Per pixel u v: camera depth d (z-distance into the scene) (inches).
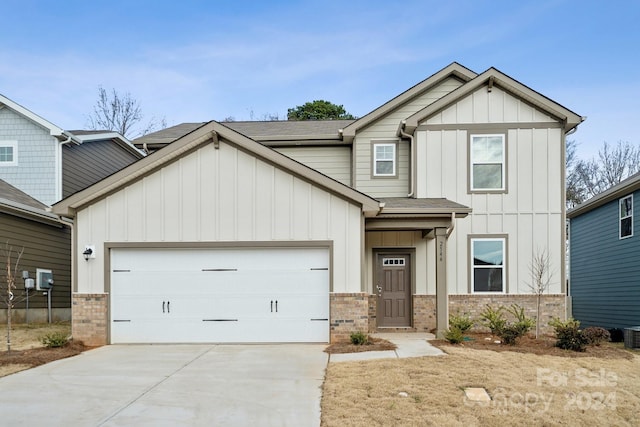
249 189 442.3
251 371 331.9
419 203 489.4
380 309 534.6
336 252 435.8
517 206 531.8
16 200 553.6
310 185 440.1
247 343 438.0
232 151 444.8
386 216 456.8
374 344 414.0
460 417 241.1
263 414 246.8
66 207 438.3
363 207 433.4
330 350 397.4
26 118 622.5
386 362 339.0
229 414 247.3
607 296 682.8
